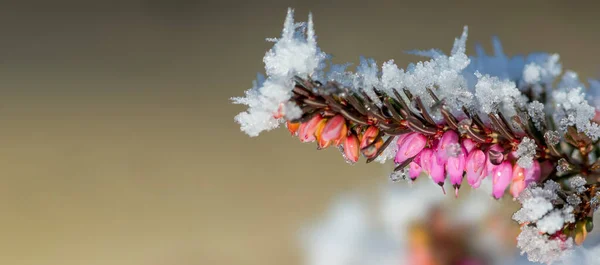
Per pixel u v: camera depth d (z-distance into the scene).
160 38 1.22
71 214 0.77
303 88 0.24
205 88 1.05
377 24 1.13
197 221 0.72
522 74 0.27
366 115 0.24
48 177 0.84
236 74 1.09
